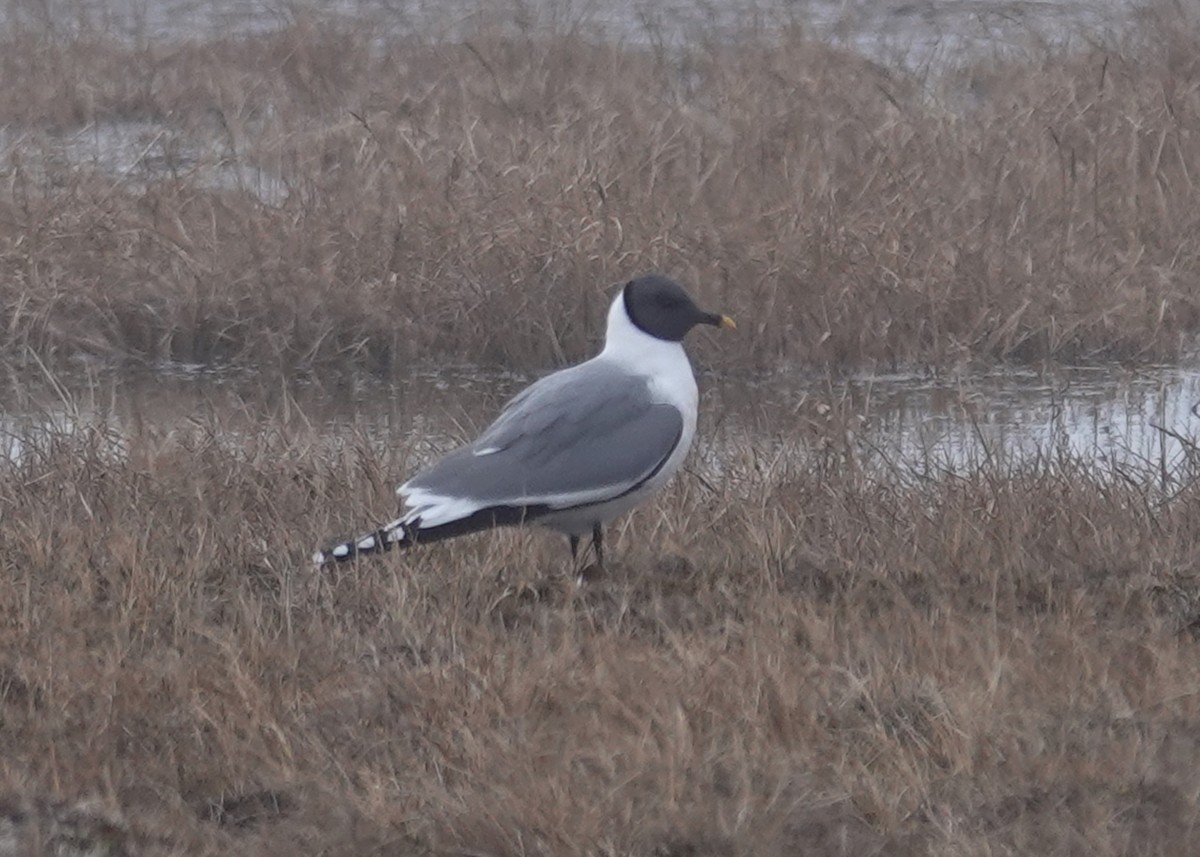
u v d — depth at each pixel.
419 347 16.95
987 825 7.71
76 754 8.41
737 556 10.82
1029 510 11.37
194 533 11.09
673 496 11.90
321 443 13.40
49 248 17.88
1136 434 14.41
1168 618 9.75
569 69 24.47
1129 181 19.52
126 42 27.67
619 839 7.52
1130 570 10.58
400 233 17.69
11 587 10.05
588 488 10.12
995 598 10.11
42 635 9.52
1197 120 21.00
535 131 20.59
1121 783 7.92
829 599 10.21
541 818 7.65
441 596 10.13
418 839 7.69
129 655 9.46
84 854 7.57
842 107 21.89
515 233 17.56
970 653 9.24
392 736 8.52
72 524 11.10
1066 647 9.27
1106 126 20.86
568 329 17.05
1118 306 16.84
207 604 10.08
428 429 14.93
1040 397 15.62
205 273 17.44
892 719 8.59
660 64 24.30
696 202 18.62
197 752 8.42
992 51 25.62
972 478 11.88
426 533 9.90
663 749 8.30
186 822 7.81
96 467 12.23
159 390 16.20
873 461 12.95
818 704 8.71
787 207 18.17
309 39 26.36
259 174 20.56
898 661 9.02
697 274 17.05
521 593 10.34
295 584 10.34
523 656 9.28
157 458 12.51
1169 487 12.19
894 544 10.96
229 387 16.36
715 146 20.39
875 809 7.77
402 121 21.70
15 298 17.36
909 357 16.62
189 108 23.50
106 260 17.86
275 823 7.89
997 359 16.64
